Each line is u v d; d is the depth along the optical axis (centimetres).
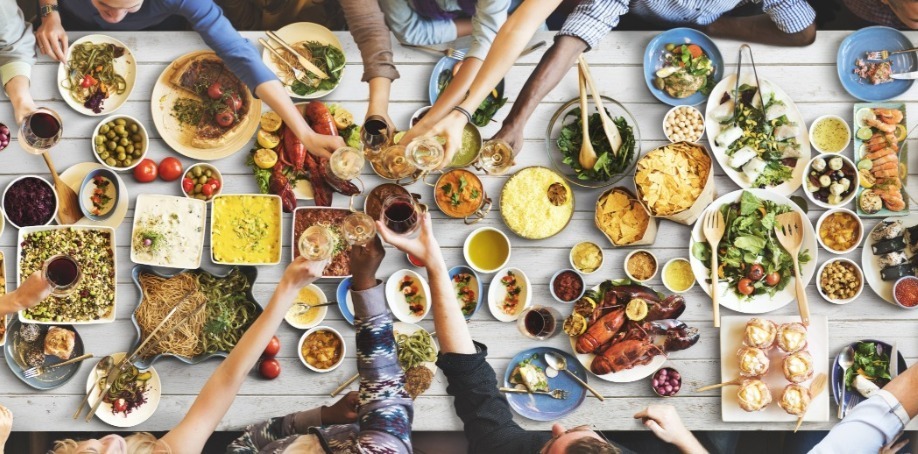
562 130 301
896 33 305
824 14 332
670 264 304
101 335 302
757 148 304
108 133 300
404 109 306
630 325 301
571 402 303
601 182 303
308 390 302
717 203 302
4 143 301
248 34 304
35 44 301
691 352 304
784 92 305
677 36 305
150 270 302
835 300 302
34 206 299
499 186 305
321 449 213
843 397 301
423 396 302
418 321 303
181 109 304
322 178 301
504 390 300
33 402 300
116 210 302
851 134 304
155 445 214
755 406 295
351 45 305
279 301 218
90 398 300
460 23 304
